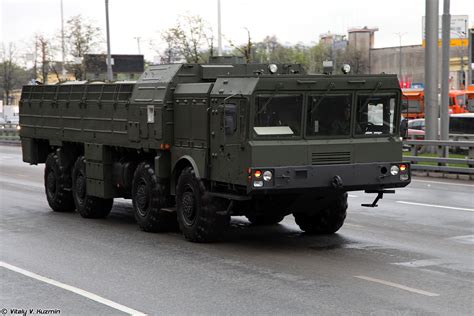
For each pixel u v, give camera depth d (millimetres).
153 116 18391
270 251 16281
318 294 12328
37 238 18531
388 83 16391
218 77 16656
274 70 16172
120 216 22547
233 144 15891
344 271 14094
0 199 26984
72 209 23734
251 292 12570
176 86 18078
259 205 16641
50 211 23844
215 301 12031
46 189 24031
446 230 18781
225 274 14008
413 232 18516
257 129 15547
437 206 23281
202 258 15594
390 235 18125
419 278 13430
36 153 25656
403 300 11867
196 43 59812
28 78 110938
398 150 16609
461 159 31812
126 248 16938
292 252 16125
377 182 16422
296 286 12930
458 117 51375
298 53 91688
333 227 18172
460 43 106250
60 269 14773
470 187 28734
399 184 16641
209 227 16953
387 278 13445
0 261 15664
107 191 20953
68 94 22734
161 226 18922
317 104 15914
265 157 15484
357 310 11297
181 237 18312
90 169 21500
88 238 18438
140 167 19219
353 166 16156
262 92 15484
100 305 11945
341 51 119938
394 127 16641
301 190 15766
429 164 34719
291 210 16984
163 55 62156
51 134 23891
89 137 21531
